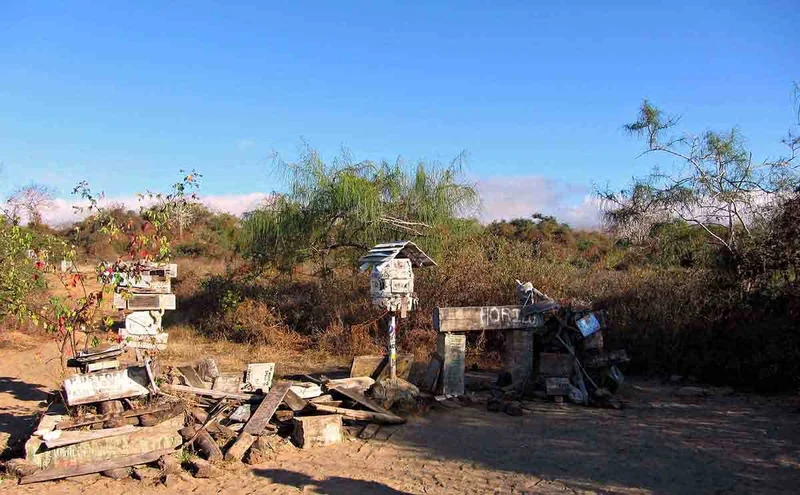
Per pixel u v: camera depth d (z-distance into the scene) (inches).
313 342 567.5
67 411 276.8
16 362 485.7
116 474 250.2
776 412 346.3
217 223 1285.7
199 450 272.2
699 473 252.7
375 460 272.8
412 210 605.3
